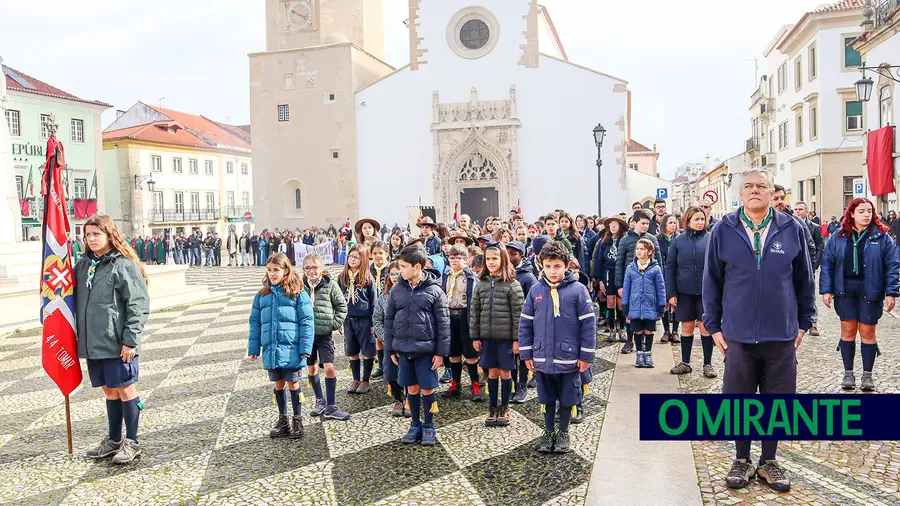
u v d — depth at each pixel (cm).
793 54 3659
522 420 689
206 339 1202
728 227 505
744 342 494
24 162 3931
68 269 605
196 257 3619
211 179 6088
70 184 4250
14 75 4034
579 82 3250
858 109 3116
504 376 673
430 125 3375
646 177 4528
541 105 3284
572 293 583
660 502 468
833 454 552
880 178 2122
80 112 4306
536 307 594
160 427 686
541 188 3291
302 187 3544
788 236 491
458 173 3406
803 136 3497
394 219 3441
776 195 905
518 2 3300
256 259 3391
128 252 604
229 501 498
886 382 755
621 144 3219
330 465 568
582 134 3247
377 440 631
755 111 4772
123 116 6178
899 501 462
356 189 3475
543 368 579
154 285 1694
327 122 3491
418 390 626
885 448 562
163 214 5400
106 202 5166
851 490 482
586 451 584
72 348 605
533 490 503
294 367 635
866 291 721
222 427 681
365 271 791
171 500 503
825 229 2316
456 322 771
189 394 816
